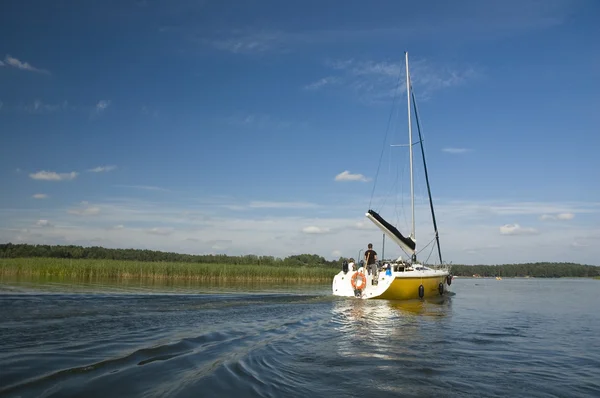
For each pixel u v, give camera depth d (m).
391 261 17.45
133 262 34.19
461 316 12.05
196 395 3.99
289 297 14.77
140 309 10.00
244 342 6.76
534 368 6.03
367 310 12.28
